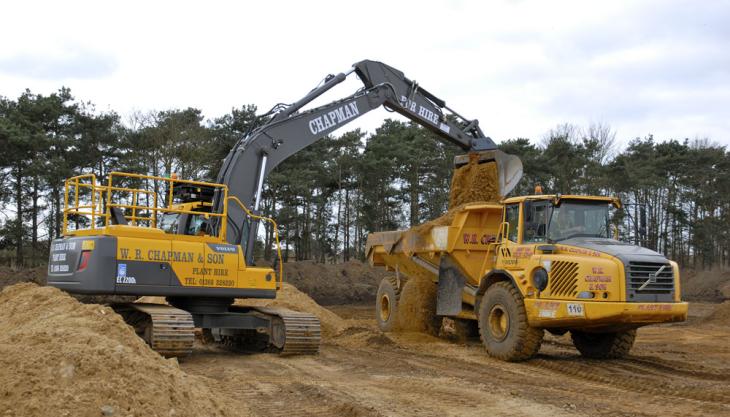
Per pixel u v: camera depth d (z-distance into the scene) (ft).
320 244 157.07
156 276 33.24
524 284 36.78
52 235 113.39
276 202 142.51
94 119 111.24
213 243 35.37
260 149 41.37
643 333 58.80
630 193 154.20
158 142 109.70
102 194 35.19
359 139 149.69
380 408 23.65
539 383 30.17
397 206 158.81
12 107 106.42
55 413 15.53
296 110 44.42
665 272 34.32
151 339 32.01
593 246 35.40
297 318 36.47
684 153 164.04
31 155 104.17
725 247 169.37
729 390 28.27
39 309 28.53
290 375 30.55
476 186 49.70
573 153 136.87
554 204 37.47
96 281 31.83
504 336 37.52
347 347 42.16
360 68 50.26
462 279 45.78
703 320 69.36
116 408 16.21
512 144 135.13
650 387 29.14
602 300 33.45
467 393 26.94
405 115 51.93
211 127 122.11
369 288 120.67
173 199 39.52
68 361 17.49
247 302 52.90
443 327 54.39
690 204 169.58
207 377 29.53
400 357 38.40
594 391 28.27
